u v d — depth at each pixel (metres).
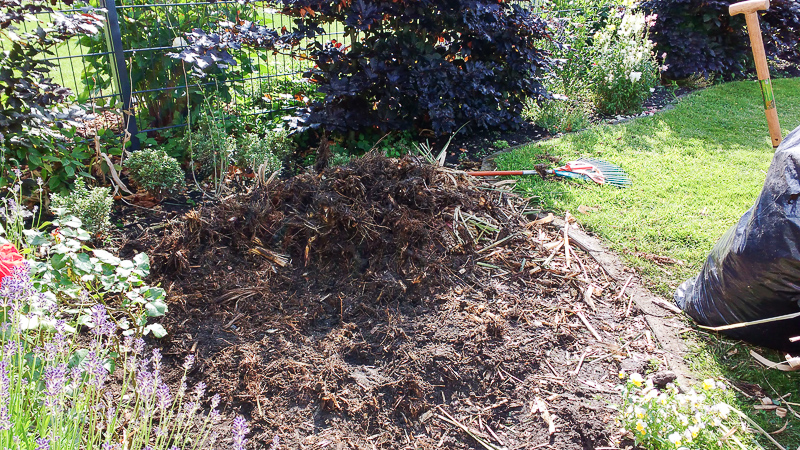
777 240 2.68
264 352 2.90
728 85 8.41
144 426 1.89
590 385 2.81
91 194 3.73
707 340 3.13
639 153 5.64
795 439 2.51
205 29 5.50
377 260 3.53
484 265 3.65
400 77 5.36
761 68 3.60
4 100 4.02
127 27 5.07
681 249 3.96
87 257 2.54
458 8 5.46
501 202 4.42
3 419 1.57
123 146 4.54
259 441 2.45
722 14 8.45
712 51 8.41
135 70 5.24
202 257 3.48
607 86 7.09
